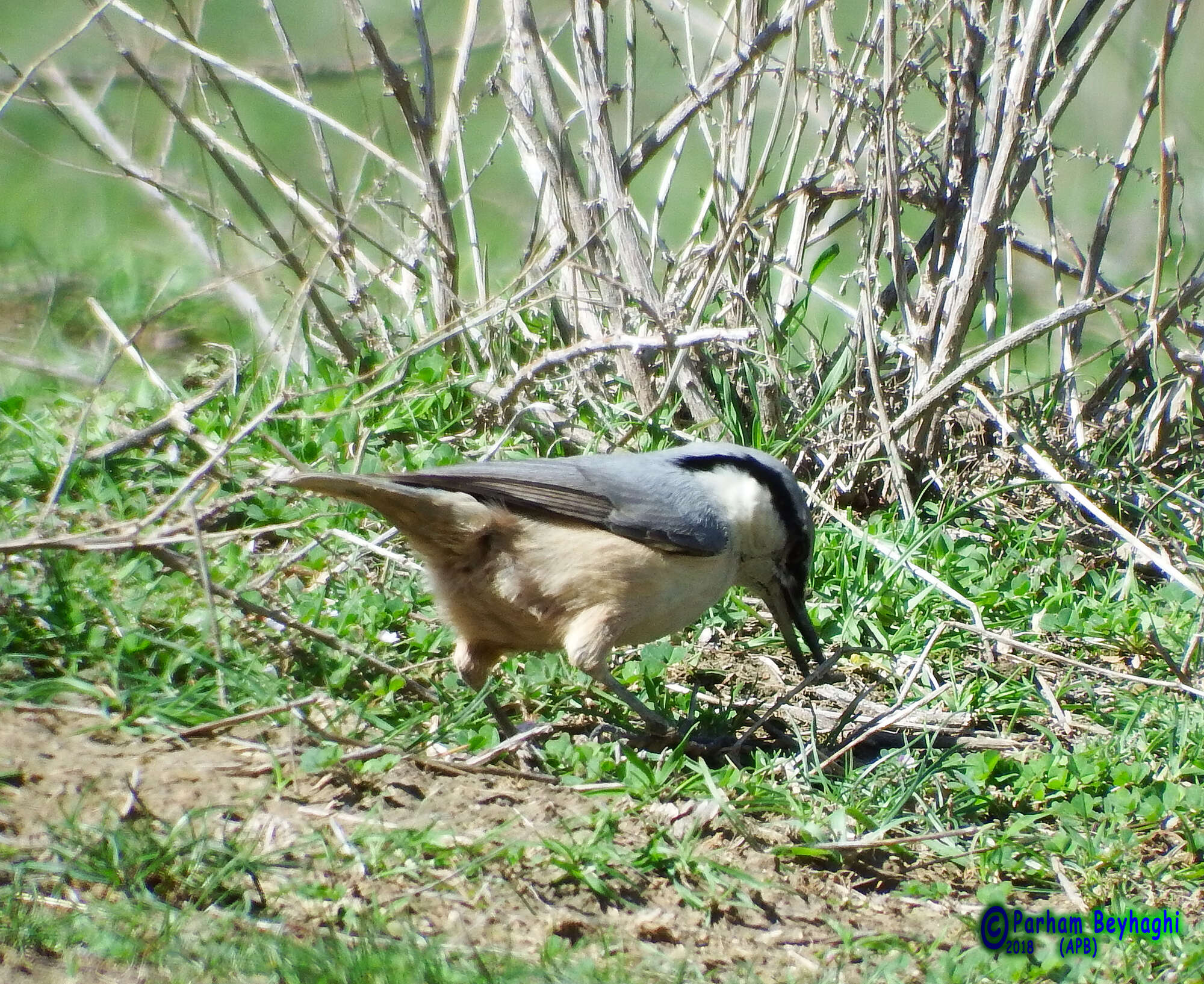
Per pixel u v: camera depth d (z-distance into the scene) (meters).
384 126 12.58
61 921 5.79
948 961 6.61
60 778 6.76
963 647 10.07
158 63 17.16
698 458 8.95
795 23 11.62
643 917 6.64
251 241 11.68
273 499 10.09
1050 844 7.81
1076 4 18.42
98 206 16.97
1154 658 10.09
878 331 12.18
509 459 11.07
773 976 6.43
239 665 7.98
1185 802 8.19
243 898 6.23
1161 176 11.25
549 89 11.80
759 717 9.12
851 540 10.98
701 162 20.27
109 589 8.27
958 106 11.82
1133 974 6.68
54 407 11.05
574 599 8.39
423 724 8.12
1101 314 17.05
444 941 6.18
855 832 7.72
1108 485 12.02
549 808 7.27
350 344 12.05
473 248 12.64
